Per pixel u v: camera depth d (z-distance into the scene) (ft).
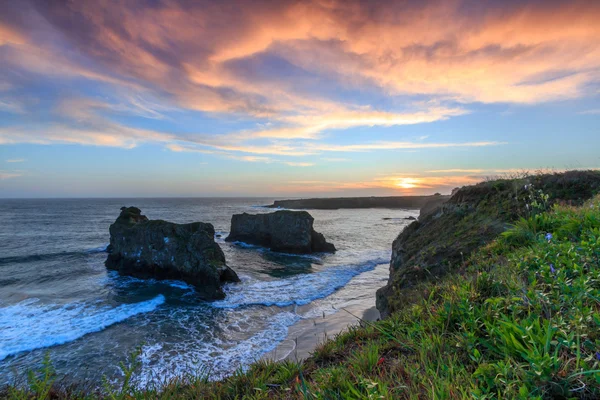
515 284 11.55
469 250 29.40
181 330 49.19
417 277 30.91
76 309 60.18
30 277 87.86
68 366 37.73
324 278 85.87
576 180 33.60
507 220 31.71
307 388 9.50
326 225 253.03
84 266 102.37
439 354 8.92
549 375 6.46
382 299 35.06
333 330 46.52
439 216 47.29
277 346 41.98
